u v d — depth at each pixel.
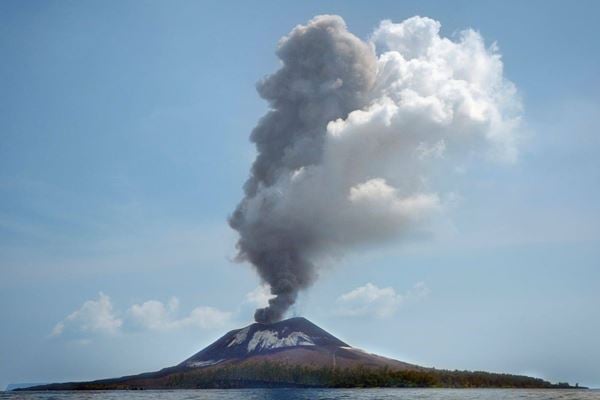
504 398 194.50
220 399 187.50
